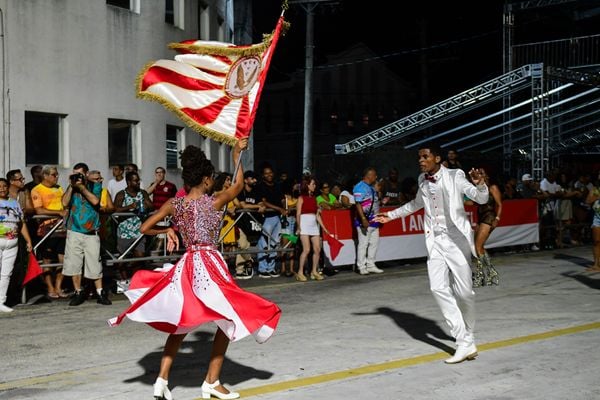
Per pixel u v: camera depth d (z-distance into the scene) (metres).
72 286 11.64
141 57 16.56
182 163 5.42
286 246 13.14
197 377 6.13
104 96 15.40
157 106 17.05
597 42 27.52
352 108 53.25
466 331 6.57
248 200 12.88
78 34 14.71
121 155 16.16
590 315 8.80
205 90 6.78
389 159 24.95
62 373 6.36
